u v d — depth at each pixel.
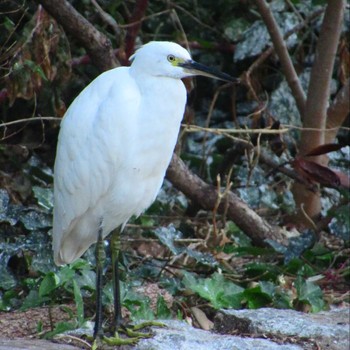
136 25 11.79
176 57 7.64
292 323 8.53
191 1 14.97
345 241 11.45
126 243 11.24
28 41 10.54
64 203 8.02
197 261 10.20
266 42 14.12
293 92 12.27
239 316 8.68
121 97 7.64
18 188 11.11
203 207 11.30
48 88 11.83
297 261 10.48
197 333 8.17
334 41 11.71
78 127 7.80
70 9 10.23
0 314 9.12
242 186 11.85
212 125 14.91
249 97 14.12
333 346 8.21
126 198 7.92
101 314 7.77
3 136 11.51
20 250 9.85
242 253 11.02
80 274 9.73
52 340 7.93
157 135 7.73
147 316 8.84
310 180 11.43
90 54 10.58
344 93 12.39
